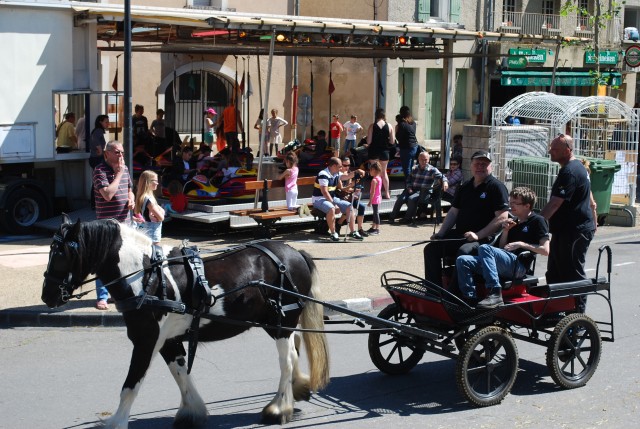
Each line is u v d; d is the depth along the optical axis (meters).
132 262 6.99
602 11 33.59
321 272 13.17
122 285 6.91
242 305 7.43
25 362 9.17
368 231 16.33
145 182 10.41
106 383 8.52
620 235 17.61
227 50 20.72
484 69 30.48
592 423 7.59
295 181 15.73
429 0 29.09
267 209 15.44
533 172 18.12
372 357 8.75
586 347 8.67
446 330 8.40
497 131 18.89
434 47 22.95
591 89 34.56
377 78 28.06
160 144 21.55
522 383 8.71
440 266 8.72
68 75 16.86
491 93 31.44
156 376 8.81
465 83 30.64
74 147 16.97
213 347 9.87
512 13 31.33
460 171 18.41
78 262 6.82
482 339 7.85
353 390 8.48
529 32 31.77
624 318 11.28
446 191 18.25
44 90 16.50
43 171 16.78
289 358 7.66
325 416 7.73
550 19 32.31
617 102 18.98
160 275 7.04
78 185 17.20
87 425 7.38
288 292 7.49
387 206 17.75
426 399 8.22
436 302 8.12
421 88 29.23
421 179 17.59
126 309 6.92
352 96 28.80
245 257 7.59
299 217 15.98
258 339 10.21
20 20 16.08
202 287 7.15
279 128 26.86
